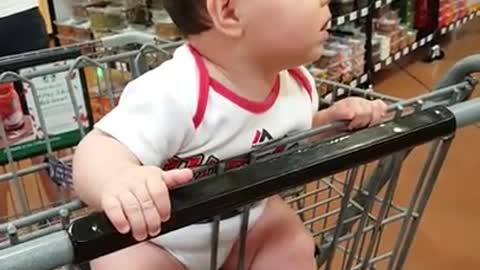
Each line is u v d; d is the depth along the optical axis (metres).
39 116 1.25
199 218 0.62
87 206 0.74
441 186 2.36
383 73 3.55
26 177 1.52
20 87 1.37
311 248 0.98
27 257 0.55
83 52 1.29
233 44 0.81
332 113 0.90
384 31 3.46
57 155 1.43
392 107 0.87
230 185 0.63
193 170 0.73
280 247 0.96
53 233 0.58
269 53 0.81
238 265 0.85
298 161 0.66
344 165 0.68
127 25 2.83
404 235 0.97
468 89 0.90
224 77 0.85
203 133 0.84
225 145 0.87
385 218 0.97
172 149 0.83
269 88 0.89
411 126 0.73
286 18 0.78
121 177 0.66
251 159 0.77
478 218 2.18
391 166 0.84
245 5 0.77
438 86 0.99
